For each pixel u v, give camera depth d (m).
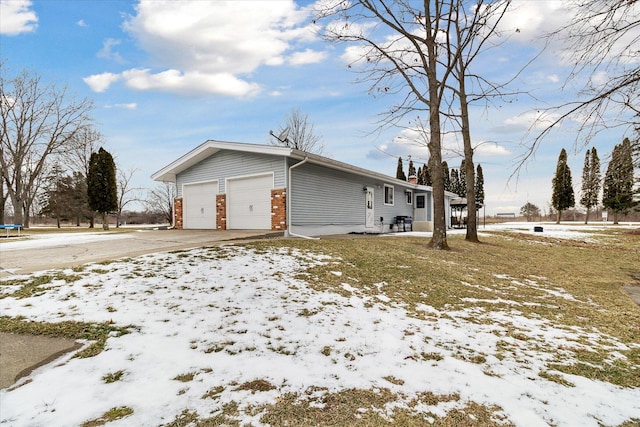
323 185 13.52
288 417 2.21
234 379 2.67
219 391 2.49
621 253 12.83
